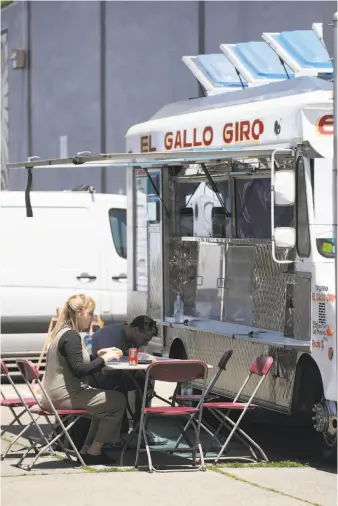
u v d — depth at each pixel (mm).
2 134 80500
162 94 59531
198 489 26906
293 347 29766
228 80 38000
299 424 37719
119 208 50031
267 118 31719
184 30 57469
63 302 48750
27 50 76188
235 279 36094
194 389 37281
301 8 48469
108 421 29969
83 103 68375
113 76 64750
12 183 79375
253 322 34625
